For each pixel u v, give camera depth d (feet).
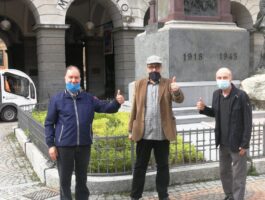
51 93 40.78
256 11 49.65
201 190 11.86
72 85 9.55
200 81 20.12
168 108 10.41
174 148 12.87
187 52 19.84
